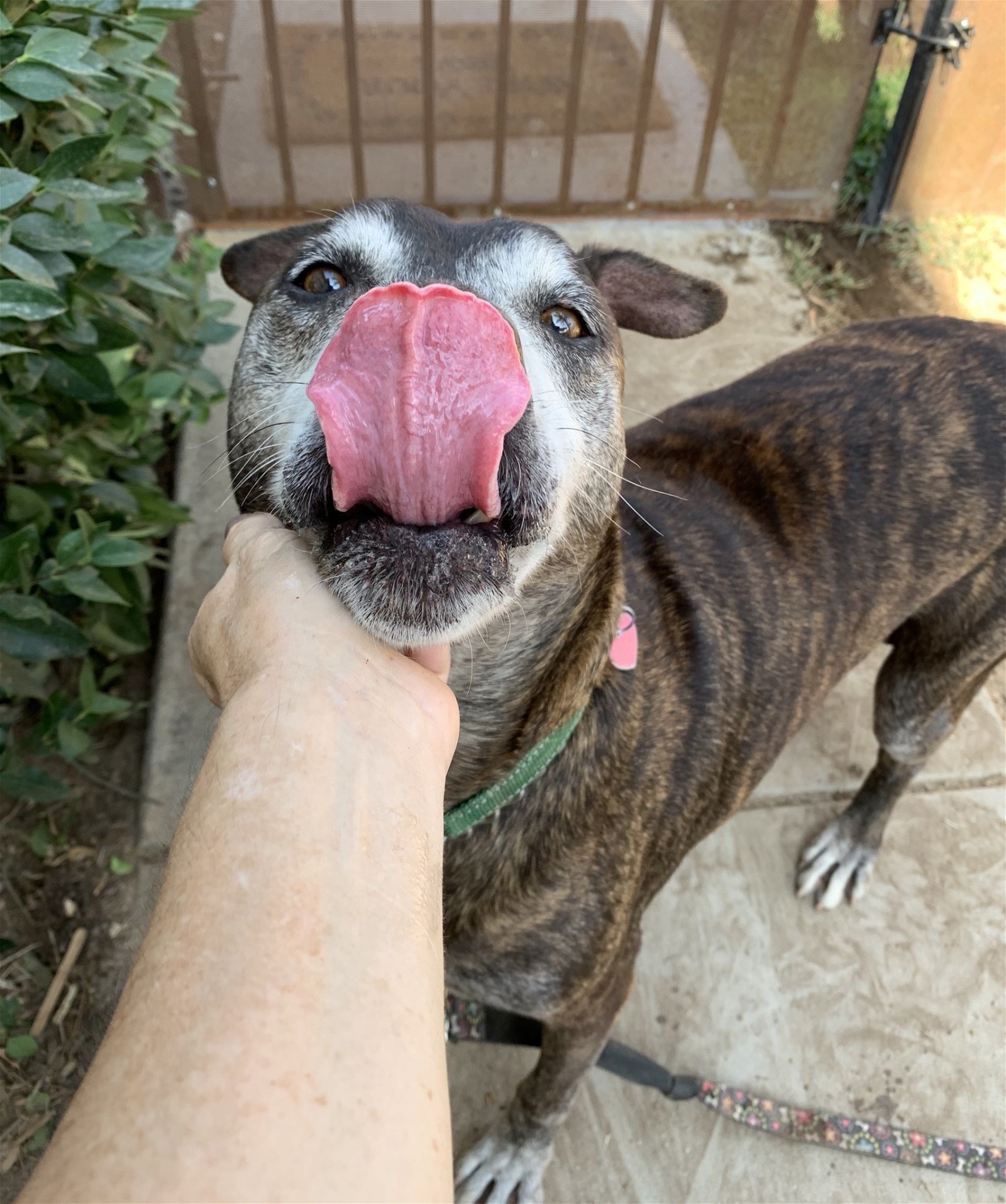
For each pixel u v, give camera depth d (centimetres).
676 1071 68
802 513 65
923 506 66
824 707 89
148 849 73
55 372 62
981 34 121
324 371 31
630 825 55
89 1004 66
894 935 76
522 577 43
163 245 62
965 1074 69
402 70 127
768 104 130
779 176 135
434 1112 21
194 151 122
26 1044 63
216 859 24
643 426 73
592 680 51
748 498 66
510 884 51
